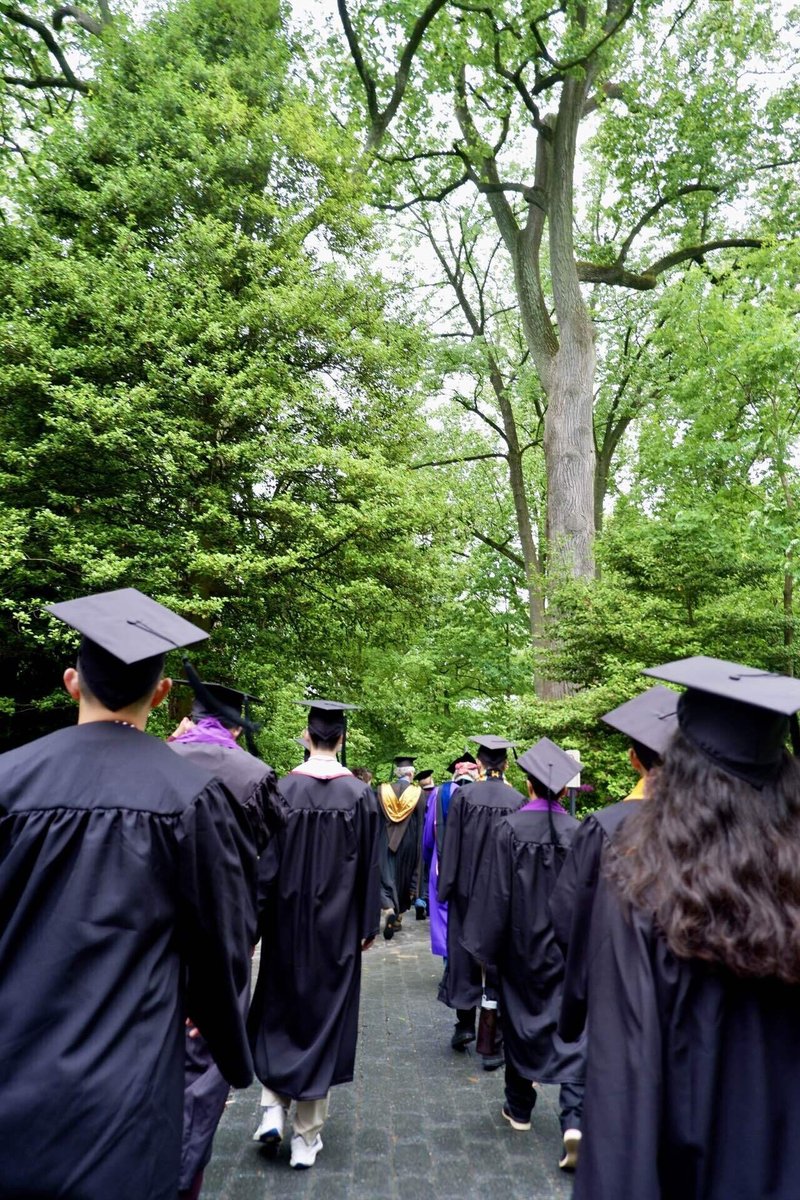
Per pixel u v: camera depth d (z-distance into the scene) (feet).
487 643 65.05
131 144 34.17
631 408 63.87
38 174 34.47
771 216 58.08
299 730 35.81
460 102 50.37
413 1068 15.38
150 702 6.34
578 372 49.37
